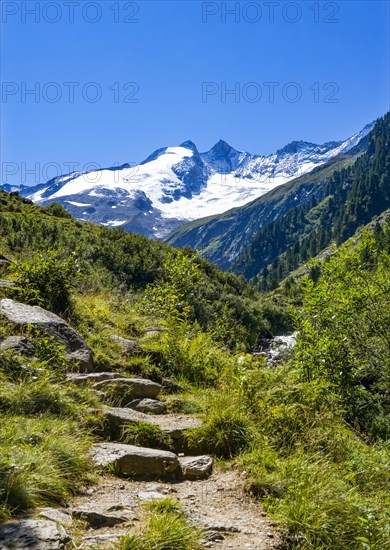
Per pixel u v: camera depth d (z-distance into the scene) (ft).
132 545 12.12
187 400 24.52
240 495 16.31
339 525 14.73
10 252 51.55
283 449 20.02
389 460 21.70
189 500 15.81
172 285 44.14
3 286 31.63
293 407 22.48
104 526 13.30
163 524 13.03
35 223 131.85
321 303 43.96
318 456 19.43
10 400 18.83
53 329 26.76
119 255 131.03
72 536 12.36
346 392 36.14
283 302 212.64
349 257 45.55
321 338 40.11
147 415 21.84
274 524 14.49
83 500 14.73
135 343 31.17
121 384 23.65
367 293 42.42
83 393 21.43
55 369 23.53
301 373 34.78
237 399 22.79
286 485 16.42
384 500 18.03
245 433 20.10
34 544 11.34
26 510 13.07
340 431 23.22
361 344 42.24
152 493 15.61
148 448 18.58
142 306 42.73
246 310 138.00
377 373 41.70
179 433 20.07
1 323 25.64
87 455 17.06
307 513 14.71
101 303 38.63
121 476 16.88
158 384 25.29
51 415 18.84
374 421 33.27
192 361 30.99
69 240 126.52
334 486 16.79
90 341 29.63
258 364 27.07
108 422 19.79
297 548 13.64
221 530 13.82
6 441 15.70
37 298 30.96
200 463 18.12
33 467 14.73
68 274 33.65
